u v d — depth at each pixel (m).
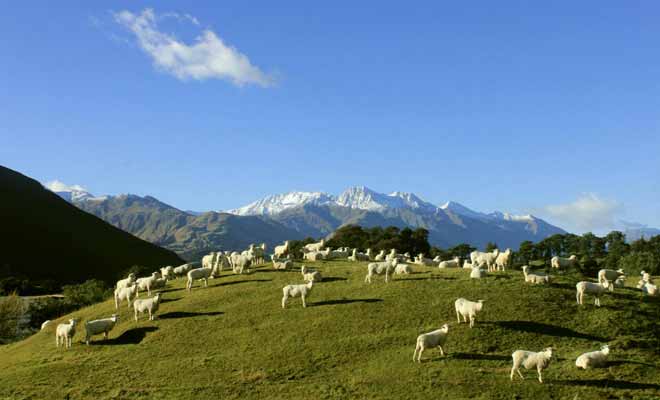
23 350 49.34
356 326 43.25
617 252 163.12
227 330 45.06
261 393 34.06
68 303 96.44
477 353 37.12
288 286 49.25
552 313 43.75
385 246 148.50
